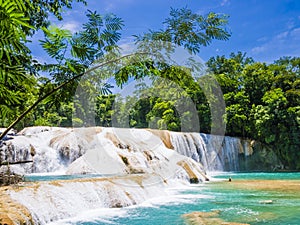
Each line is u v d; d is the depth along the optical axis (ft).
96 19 7.50
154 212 22.02
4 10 4.18
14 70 5.45
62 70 7.86
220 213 21.61
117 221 19.51
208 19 7.86
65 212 19.97
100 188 23.95
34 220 16.96
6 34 4.41
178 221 19.42
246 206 24.13
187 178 39.40
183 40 7.79
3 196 17.80
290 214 21.17
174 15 7.91
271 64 101.55
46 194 19.90
